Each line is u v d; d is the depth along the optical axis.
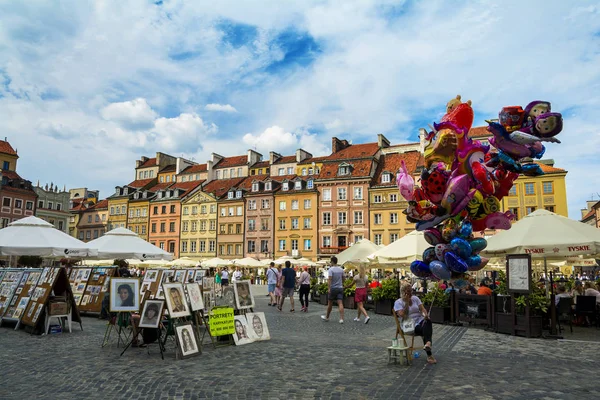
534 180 55.00
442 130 10.10
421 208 10.30
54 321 14.64
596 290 17.17
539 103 9.73
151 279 14.34
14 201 69.19
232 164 83.19
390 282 18.92
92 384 7.48
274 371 8.30
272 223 69.69
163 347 9.80
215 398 6.69
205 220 76.06
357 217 63.84
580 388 7.09
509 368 8.48
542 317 13.00
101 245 20.31
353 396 6.73
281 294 20.42
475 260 10.00
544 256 15.16
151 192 84.56
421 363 8.95
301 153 76.06
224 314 10.98
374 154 67.44
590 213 77.56
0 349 10.54
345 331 13.58
